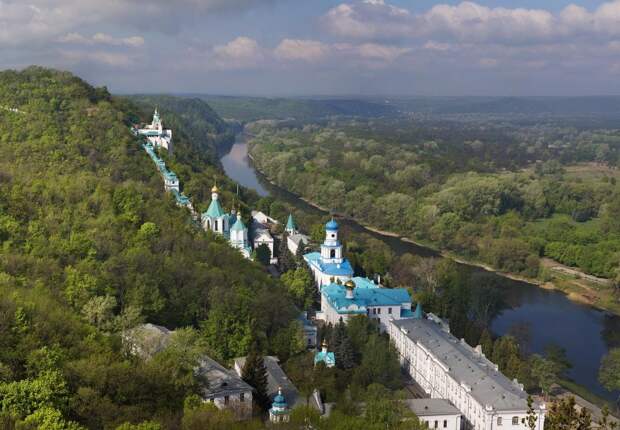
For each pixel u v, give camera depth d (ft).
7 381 394.11
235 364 557.74
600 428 294.25
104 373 417.08
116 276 612.70
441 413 555.69
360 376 606.96
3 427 345.31
